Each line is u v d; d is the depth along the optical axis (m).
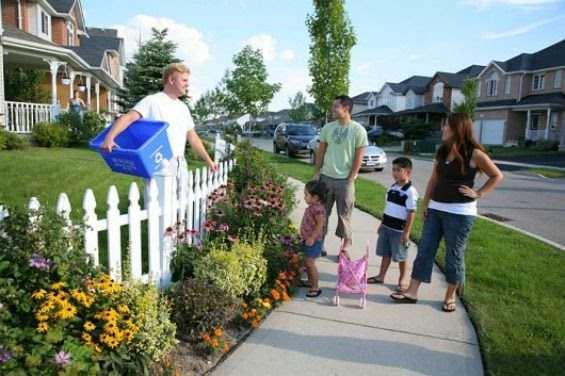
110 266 3.20
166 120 3.81
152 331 2.66
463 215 3.77
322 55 19.12
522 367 2.98
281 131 22.80
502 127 36.50
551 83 35.12
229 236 4.14
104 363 2.40
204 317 3.09
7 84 18.00
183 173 4.06
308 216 4.14
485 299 4.16
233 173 6.65
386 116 53.88
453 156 3.75
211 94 47.09
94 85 26.75
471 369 3.01
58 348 2.26
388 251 4.48
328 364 3.02
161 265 3.75
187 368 2.86
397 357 3.13
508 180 15.70
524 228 7.74
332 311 3.88
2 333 2.06
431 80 50.62
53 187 6.71
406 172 4.27
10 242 2.48
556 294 4.31
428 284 4.61
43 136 12.59
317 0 18.83
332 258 5.36
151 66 15.31
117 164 3.54
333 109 4.83
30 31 19.98
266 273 4.03
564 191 12.93
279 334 3.42
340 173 4.89
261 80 43.69
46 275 2.46
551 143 30.75
